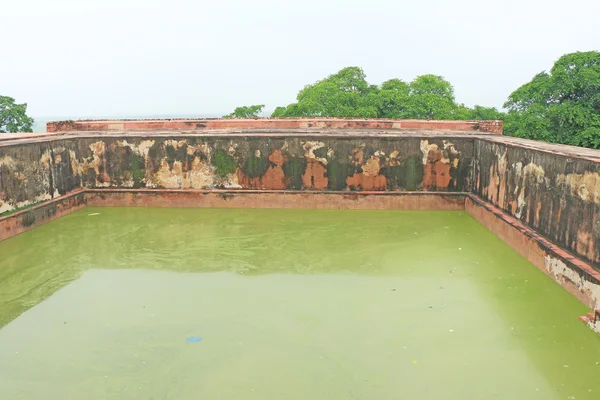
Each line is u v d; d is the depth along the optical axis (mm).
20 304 4172
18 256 5422
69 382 3035
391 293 4320
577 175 4145
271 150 7484
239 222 6770
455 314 3896
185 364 3211
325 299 4207
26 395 2912
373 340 3500
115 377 3080
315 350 3367
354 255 5352
